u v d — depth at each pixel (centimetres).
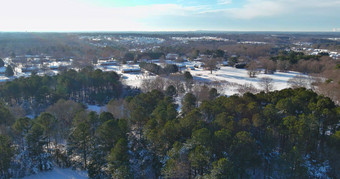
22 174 5128
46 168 5341
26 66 17275
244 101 6606
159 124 5647
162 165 5031
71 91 10388
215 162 4125
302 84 11444
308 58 17400
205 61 19450
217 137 4569
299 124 4797
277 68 17650
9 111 6775
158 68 16325
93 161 5225
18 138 5688
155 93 8181
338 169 4584
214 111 5959
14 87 8969
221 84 13138
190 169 4578
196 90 9644
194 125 5188
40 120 5694
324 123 5344
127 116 7144
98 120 5969
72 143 5350
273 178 4638
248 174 4719
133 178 4762
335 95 7975
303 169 4247
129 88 12175
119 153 4731
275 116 5406
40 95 8962
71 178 5172
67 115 7288
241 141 4453
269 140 4875
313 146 5081
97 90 11450
